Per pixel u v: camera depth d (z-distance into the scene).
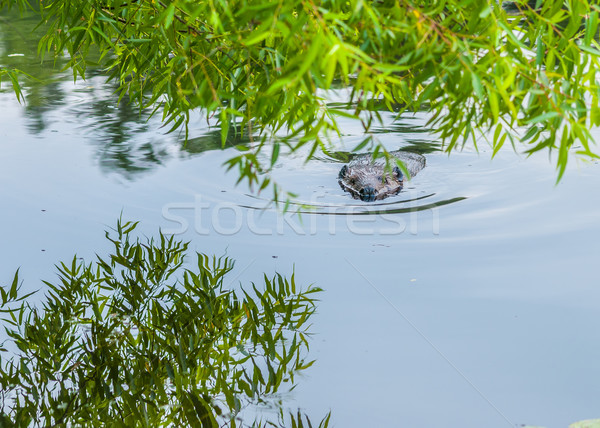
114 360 4.96
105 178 8.71
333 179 9.33
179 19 4.40
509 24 3.62
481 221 7.48
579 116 3.59
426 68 3.38
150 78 5.17
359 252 6.69
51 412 4.34
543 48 3.50
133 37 5.03
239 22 3.22
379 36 2.90
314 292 5.85
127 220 7.45
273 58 4.34
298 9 3.29
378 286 5.91
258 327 5.31
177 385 4.64
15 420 4.23
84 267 6.30
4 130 10.65
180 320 5.48
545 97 3.27
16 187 8.31
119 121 11.30
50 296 5.79
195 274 6.22
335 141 11.26
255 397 4.42
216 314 5.53
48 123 11.05
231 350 5.03
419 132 11.58
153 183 8.60
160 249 6.73
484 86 3.32
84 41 5.38
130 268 6.30
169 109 4.85
